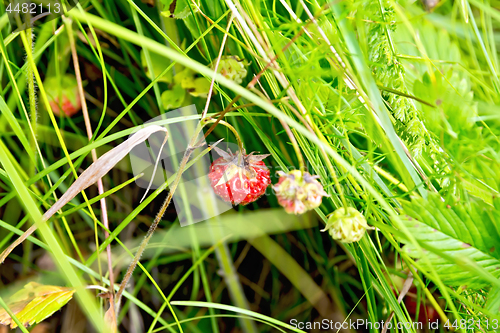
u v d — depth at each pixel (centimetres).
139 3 31
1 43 27
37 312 27
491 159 29
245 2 28
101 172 25
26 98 31
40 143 31
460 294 29
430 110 29
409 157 28
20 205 31
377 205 29
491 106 30
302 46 30
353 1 27
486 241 27
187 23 31
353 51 25
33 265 31
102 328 25
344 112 29
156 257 31
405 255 28
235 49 31
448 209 27
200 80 31
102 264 31
